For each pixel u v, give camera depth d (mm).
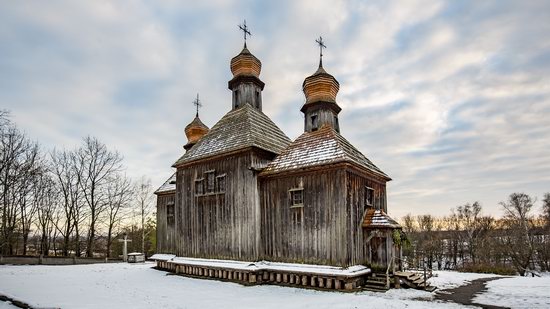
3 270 21219
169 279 16828
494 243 41031
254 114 19000
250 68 20609
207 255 16922
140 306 10477
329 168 13859
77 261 27109
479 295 12211
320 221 13781
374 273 13891
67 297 12109
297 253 14242
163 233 22953
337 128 18391
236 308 10062
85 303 10984
